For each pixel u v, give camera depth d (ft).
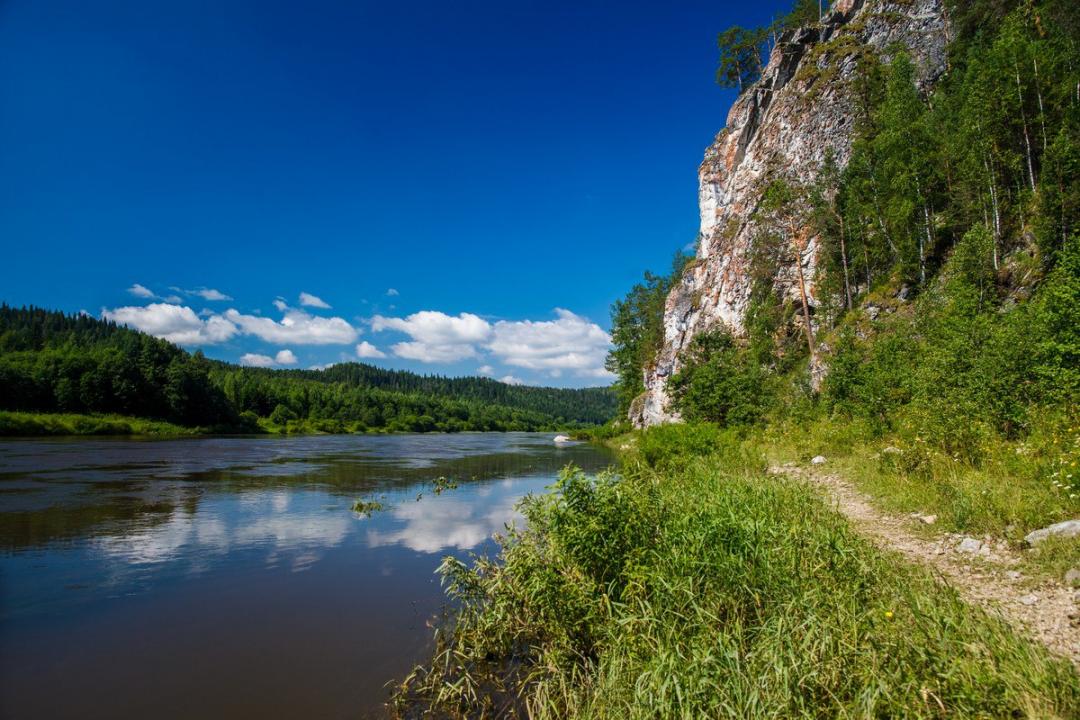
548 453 147.23
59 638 24.59
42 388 197.77
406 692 19.72
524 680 20.15
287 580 32.94
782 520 26.53
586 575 22.20
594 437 244.42
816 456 59.93
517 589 23.53
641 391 257.14
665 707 14.20
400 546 41.14
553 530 23.54
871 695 12.34
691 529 23.77
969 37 155.74
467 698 19.08
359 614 27.50
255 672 21.39
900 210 120.78
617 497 24.40
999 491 28.12
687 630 18.21
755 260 175.11
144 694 19.67
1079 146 83.51
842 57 183.83
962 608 15.56
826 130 175.63
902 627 14.65
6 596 29.96
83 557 37.47
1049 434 34.68
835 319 139.44
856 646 14.53
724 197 228.22
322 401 352.69
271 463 103.40
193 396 236.43
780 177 183.32
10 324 368.89
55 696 19.52
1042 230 83.76
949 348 52.47
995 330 49.26
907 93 130.62
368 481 79.05
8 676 21.01
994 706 11.52
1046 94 100.68
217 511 54.13
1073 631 15.58
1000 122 102.27
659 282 272.31
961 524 26.18
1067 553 20.43
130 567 35.37
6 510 52.08
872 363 82.38
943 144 119.14
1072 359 41.98
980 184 102.42
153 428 206.69
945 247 118.42
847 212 143.74
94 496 60.44
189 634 25.05
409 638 24.59
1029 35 108.27
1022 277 86.07
